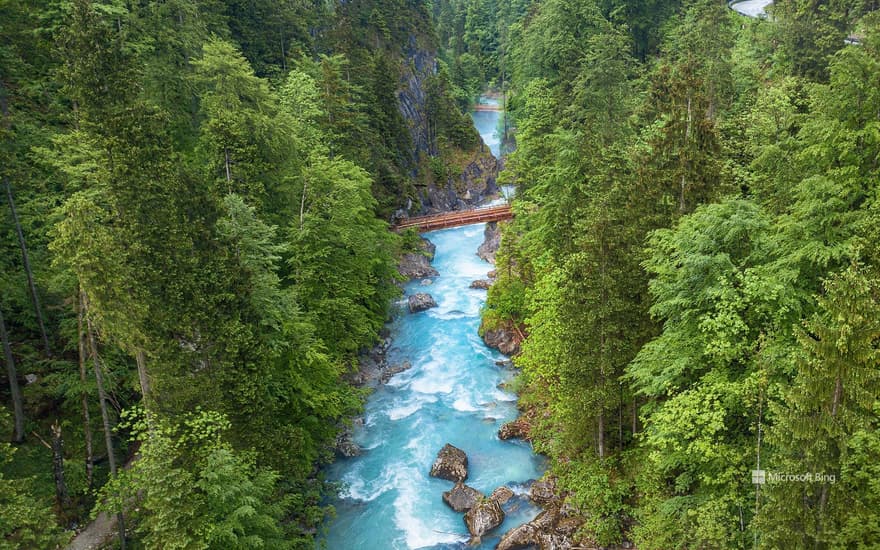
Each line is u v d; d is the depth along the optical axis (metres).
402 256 61.56
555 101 53.28
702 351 21.31
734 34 63.69
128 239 22.91
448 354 45.06
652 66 63.78
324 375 32.34
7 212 30.23
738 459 18.92
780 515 14.69
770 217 23.53
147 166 23.53
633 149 35.06
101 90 24.27
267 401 25.47
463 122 96.81
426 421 37.28
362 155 57.34
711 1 53.72
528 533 26.72
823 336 13.94
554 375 31.47
